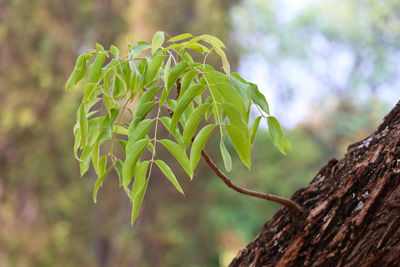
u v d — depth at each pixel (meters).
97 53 0.70
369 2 16.31
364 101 13.54
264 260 0.83
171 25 6.20
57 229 5.24
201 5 6.43
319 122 12.29
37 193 5.22
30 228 5.15
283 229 0.82
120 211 5.75
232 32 7.53
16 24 5.31
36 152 5.24
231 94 0.63
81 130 0.70
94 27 5.62
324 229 0.77
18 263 5.09
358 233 0.74
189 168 0.68
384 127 0.78
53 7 5.43
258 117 0.71
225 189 7.08
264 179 7.48
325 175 0.81
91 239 5.57
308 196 0.81
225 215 6.91
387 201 0.72
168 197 6.54
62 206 5.32
